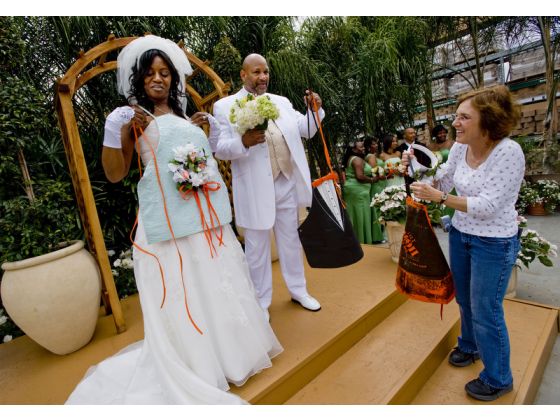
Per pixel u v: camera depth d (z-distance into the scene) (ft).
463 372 6.61
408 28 17.87
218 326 5.22
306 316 7.43
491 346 5.47
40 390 5.79
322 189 6.61
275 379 5.44
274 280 9.75
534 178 21.56
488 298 5.31
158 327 4.99
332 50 16.83
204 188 5.31
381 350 6.88
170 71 5.34
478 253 5.28
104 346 7.02
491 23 21.47
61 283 6.39
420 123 29.14
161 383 4.92
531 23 20.89
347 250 6.63
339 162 19.34
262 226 6.74
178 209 5.10
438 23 20.83
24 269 6.31
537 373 6.51
